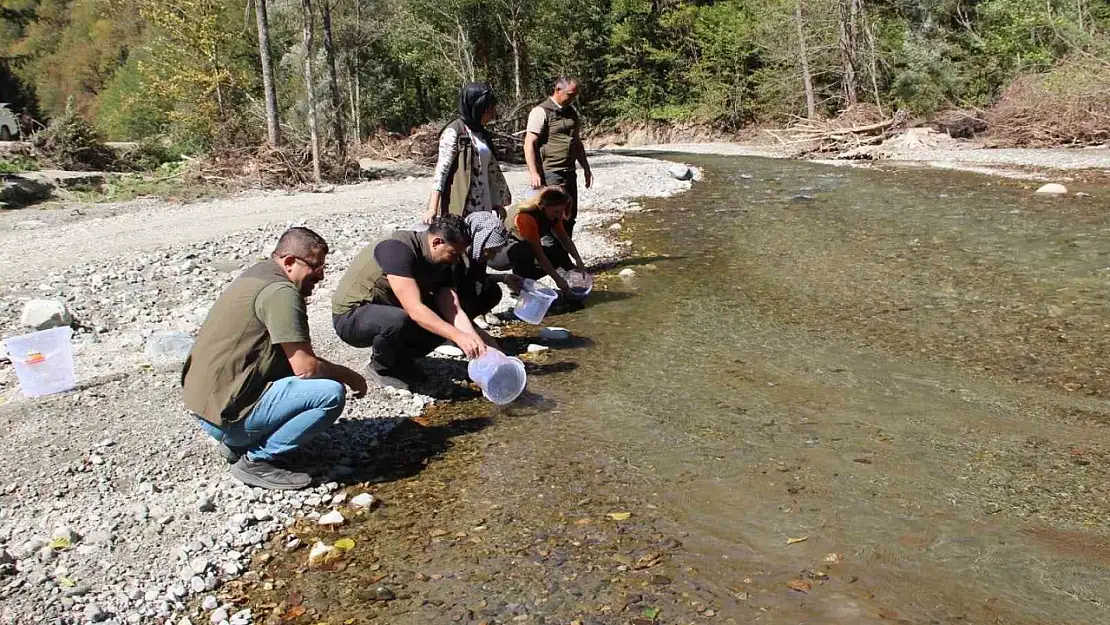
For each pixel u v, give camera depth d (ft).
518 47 126.72
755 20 108.88
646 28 130.52
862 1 90.38
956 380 17.25
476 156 20.95
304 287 13.65
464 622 10.07
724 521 12.14
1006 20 83.41
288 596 10.83
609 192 48.06
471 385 17.90
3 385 17.88
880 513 12.18
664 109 125.80
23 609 10.44
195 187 53.21
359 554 11.73
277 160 56.49
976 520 11.93
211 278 27.12
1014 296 23.08
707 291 24.66
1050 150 63.05
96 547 11.73
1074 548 11.17
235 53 96.53
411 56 121.80
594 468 13.97
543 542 11.78
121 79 126.21
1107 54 68.44
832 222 35.50
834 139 80.94
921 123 79.25
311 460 14.47
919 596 10.25
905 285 24.58
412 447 15.10
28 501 12.88
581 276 23.76
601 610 10.18
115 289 25.71
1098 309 21.67
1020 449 14.11
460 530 12.23
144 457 14.28
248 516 12.58
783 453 14.20
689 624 9.84
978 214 36.17
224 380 12.99
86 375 18.19
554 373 18.45
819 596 10.29
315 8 92.68
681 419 15.71
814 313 22.16
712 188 49.75
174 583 11.09
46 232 36.70
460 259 18.49
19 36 237.66
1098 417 15.28
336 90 63.82
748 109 114.11
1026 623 9.68
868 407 15.98
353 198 47.80
